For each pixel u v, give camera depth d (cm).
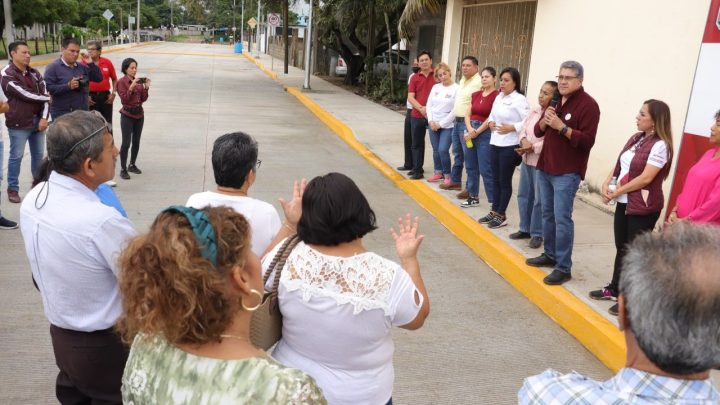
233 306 151
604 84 755
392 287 216
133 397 155
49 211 229
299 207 269
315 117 1501
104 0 6981
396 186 865
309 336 218
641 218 435
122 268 152
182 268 141
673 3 644
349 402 220
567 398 134
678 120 640
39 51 3641
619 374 133
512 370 402
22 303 461
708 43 568
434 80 827
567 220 491
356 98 1872
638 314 127
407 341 431
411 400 361
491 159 640
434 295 511
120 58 3388
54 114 756
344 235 218
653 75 675
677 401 124
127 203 712
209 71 2695
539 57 898
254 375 145
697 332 120
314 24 2359
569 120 470
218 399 143
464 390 375
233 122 1338
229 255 149
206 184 816
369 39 1980
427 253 611
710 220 379
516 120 616
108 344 242
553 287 494
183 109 1483
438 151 805
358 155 1062
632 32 707
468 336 444
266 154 1025
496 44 1077
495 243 596
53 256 228
